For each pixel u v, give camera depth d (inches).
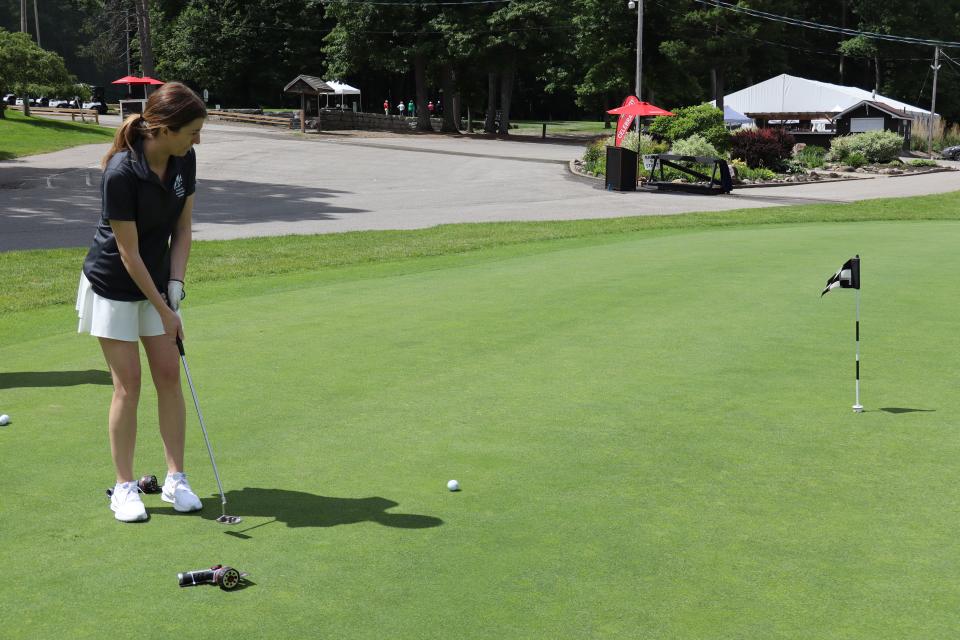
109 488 184.4
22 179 1156.5
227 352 304.2
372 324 351.3
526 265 518.6
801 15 3408.0
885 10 3169.3
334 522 166.1
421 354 299.7
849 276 235.3
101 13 3782.0
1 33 2010.3
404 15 2439.7
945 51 3240.7
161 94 163.6
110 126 2054.6
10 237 708.0
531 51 2488.9
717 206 1014.4
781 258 532.7
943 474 190.2
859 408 234.5
